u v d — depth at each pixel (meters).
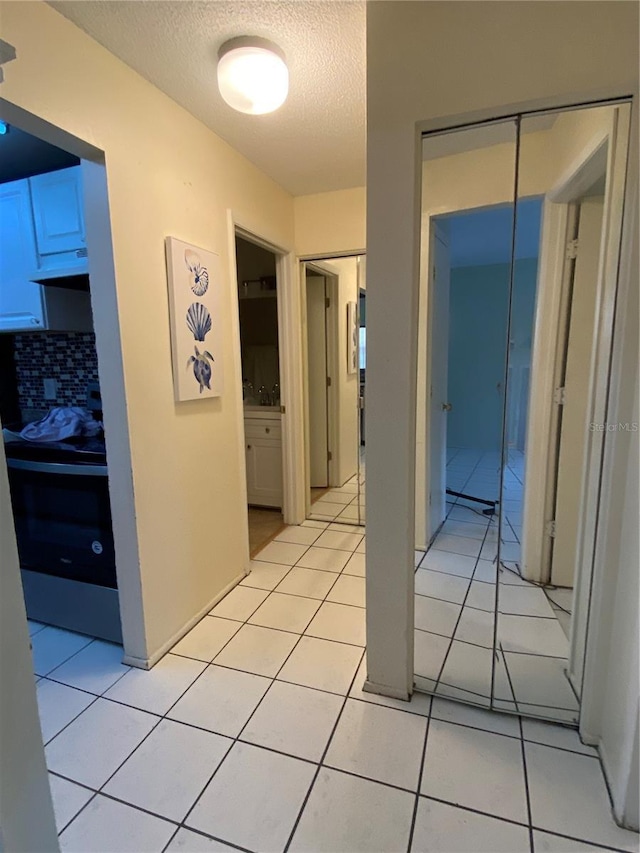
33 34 1.30
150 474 1.82
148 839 1.19
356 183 2.80
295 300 3.13
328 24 1.45
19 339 2.68
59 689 1.72
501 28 1.22
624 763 1.21
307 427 3.47
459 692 1.67
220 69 1.56
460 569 1.80
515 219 1.56
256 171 2.55
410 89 1.32
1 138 1.79
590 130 1.35
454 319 1.76
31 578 2.10
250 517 3.57
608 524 1.31
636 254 1.19
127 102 1.64
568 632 1.66
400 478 1.53
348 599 2.34
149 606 1.84
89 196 1.59
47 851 0.83
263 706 1.63
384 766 1.38
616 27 1.14
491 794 1.29
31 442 2.06
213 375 2.20
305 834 1.20
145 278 1.76
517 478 1.74
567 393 1.61
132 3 1.34
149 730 1.53
